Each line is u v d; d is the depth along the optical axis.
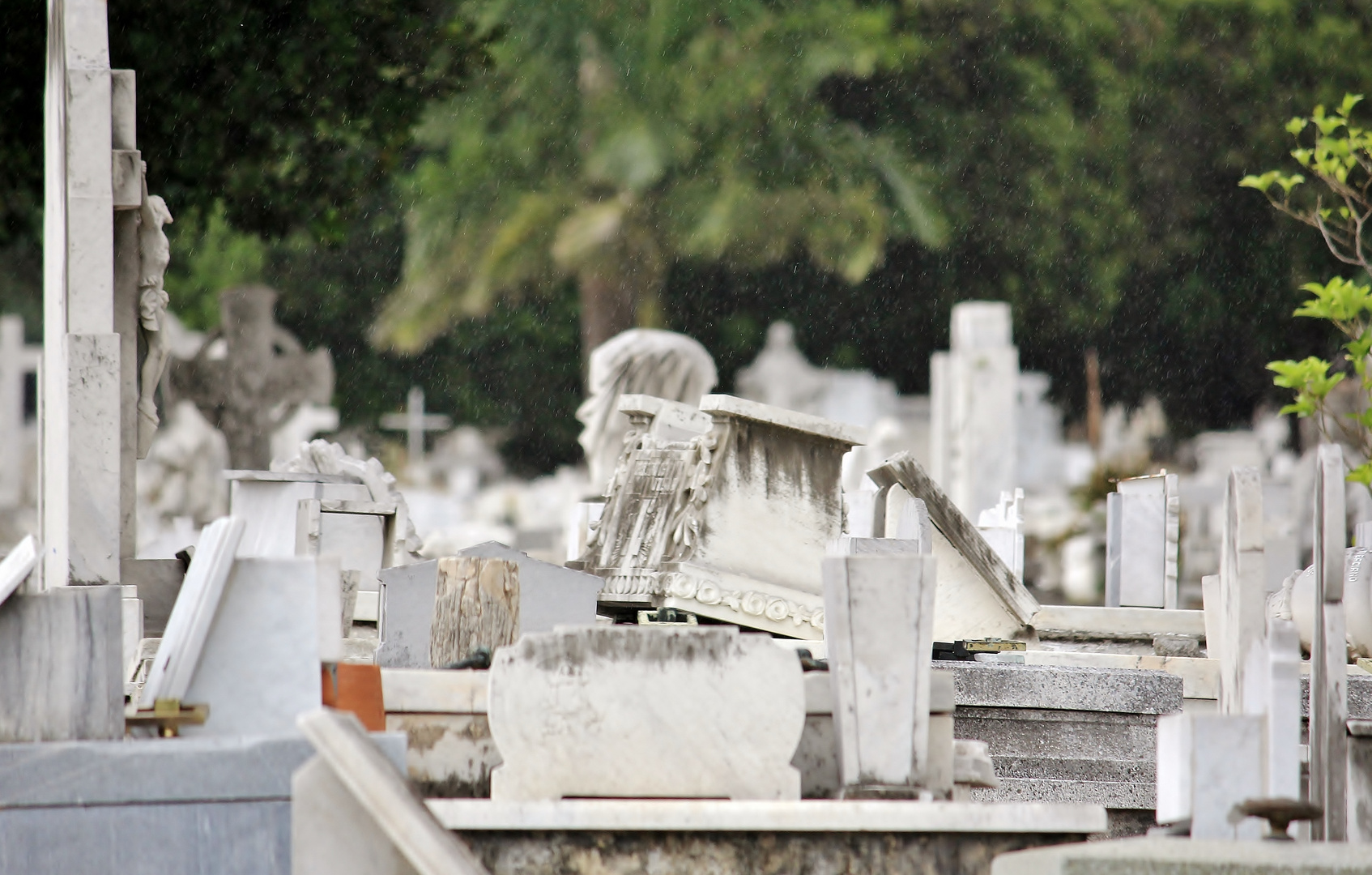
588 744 15.15
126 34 45.19
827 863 14.50
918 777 15.34
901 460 27.06
